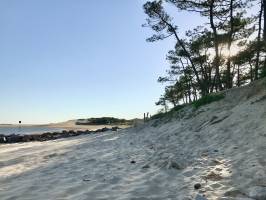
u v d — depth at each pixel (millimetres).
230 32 31500
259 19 30594
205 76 43938
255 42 34125
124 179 7484
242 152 8625
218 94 19375
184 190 6172
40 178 8305
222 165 7742
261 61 36750
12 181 8227
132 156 11172
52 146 21250
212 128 13414
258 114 11914
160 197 5875
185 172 7613
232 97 17438
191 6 30344
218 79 31109
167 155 10133
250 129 10844
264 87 14977
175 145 12609
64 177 8219
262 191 5367
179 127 17656
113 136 26203
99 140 22984
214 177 6777
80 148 16688
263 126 10391
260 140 9203
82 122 170375
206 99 19625
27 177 8641
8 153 17828
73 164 10422
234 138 10695
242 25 33000
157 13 33594
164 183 6887
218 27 31750
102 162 10328
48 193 6645
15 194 6699
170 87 58281
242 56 37219
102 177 7883
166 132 18078
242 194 5543
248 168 7000
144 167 8633
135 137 20844
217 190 5938
